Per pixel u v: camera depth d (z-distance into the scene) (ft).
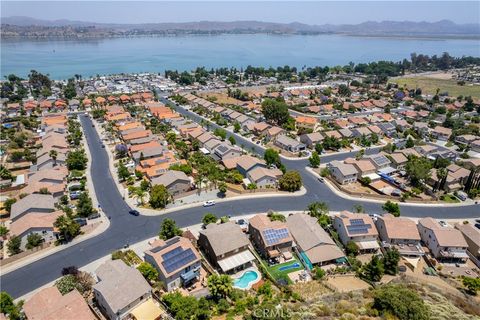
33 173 368.07
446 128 575.79
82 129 547.90
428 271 250.57
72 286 209.46
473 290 228.22
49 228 270.46
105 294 193.06
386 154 439.63
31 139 487.20
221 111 649.61
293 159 451.94
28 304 191.52
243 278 237.04
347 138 524.52
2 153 435.53
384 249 271.08
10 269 241.35
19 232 261.65
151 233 284.61
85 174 388.98
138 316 192.03
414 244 275.80
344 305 199.41
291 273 243.40
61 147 440.86
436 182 373.61
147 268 218.79
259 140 515.91
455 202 354.13
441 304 202.90
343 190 367.45
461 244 264.31
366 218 284.82
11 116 607.37
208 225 273.75
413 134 549.54
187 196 345.51
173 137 487.20
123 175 370.94
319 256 252.21
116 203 329.11
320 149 468.75
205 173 376.89
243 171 385.91
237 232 258.16
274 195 353.92
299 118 604.90
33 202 296.92
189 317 191.01
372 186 377.09
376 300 198.90
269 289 214.69
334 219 293.64
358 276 242.99
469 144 510.99
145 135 485.97
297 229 276.62
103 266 216.95
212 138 473.26
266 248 252.21
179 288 223.71
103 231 285.84
